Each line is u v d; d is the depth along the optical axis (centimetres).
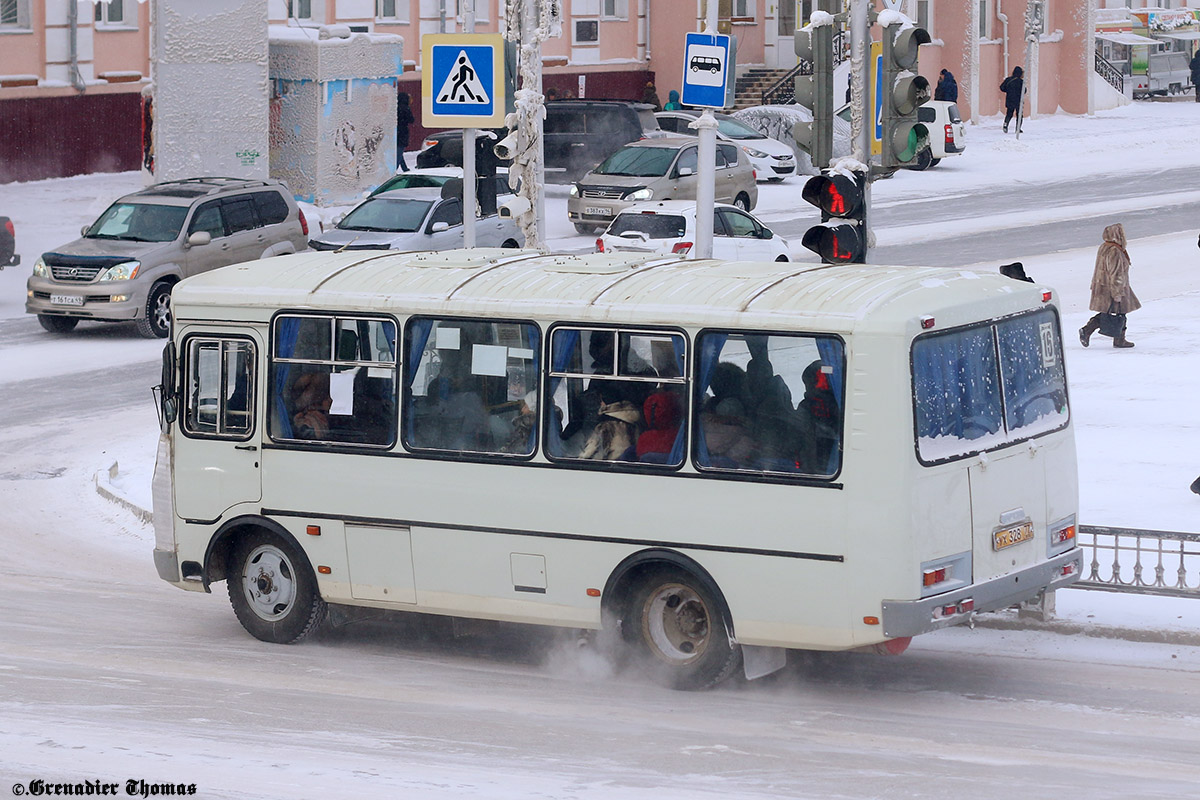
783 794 2864
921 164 4469
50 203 13338
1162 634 4028
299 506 4016
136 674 3788
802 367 3406
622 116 15025
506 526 3750
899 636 3341
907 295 3428
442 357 3822
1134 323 8512
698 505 3519
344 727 3331
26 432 6756
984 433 3531
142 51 15200
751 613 3488
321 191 13875
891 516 3322
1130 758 3111
